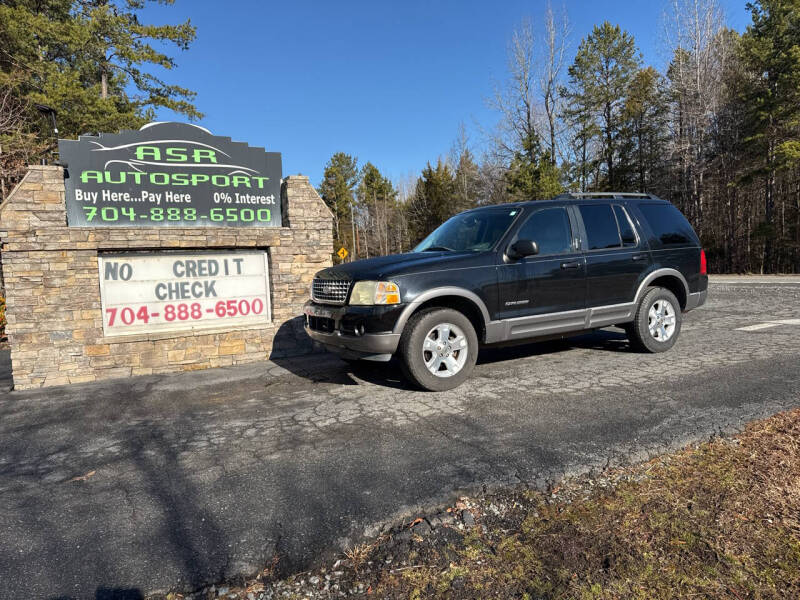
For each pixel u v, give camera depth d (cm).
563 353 645
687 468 290
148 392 548
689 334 723
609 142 3850
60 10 2180
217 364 681
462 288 488
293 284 730
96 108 1959
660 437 338
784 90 2611
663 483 273
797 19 2566
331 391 518
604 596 187
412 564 215
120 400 519
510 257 516
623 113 3734
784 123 2647
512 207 572
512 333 522
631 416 384
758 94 2722
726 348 614
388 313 459
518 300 521
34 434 418
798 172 2978
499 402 440
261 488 292
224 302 703
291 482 298
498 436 356
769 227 2855
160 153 655
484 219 580
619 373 523
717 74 2855
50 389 577
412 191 7569
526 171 2852
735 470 283
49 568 220
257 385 562
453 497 269
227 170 695
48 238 591
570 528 235
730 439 330
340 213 6975
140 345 638
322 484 292
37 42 1984
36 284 590
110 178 630
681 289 650
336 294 510
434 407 436
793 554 205
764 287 1444
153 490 298
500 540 229
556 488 275
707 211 3288
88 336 613
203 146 679
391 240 7675
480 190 4084
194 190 677
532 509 254
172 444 380
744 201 3244
